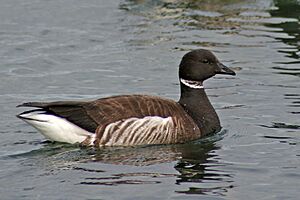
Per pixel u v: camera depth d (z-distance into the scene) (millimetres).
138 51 23016
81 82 20172
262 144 15094
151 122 14828
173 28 25453
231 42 23719
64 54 22906
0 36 24750
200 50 16094
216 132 15844
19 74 20969
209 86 19672
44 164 13875
